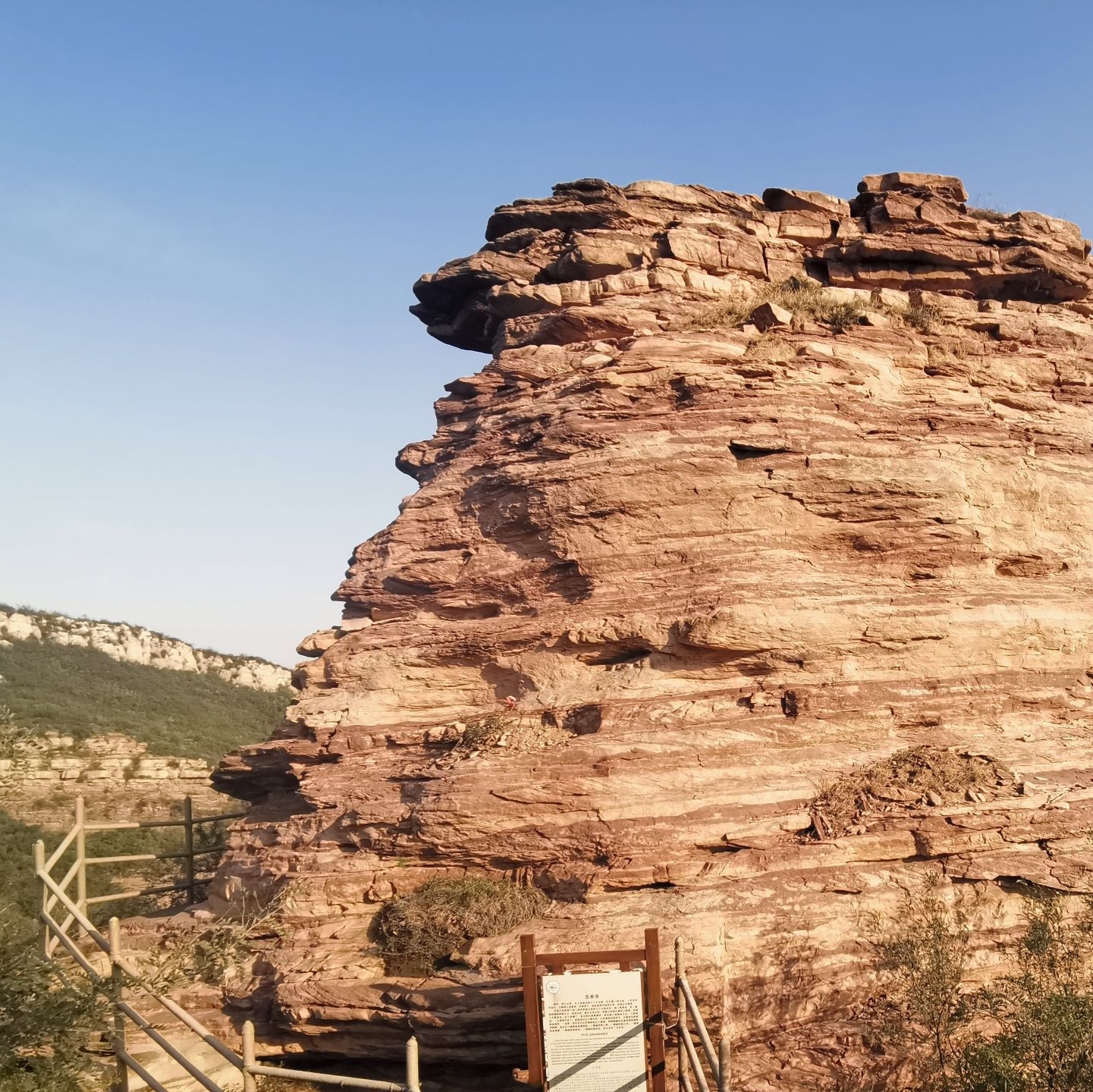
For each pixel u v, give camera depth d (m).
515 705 18.38
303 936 16.25
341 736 19.27
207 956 14.75
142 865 33.03
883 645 18.06
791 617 17.52
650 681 17.50
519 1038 13.70
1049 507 21.44
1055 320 24.06
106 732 47.84
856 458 18.98
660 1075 11.35
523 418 20.55
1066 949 14.79
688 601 17.81
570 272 23.12
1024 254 23.94
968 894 15.62
